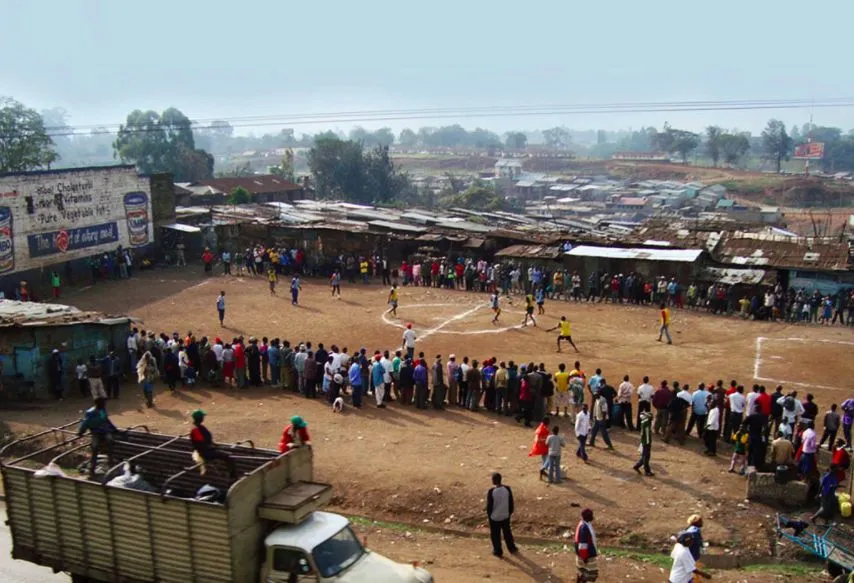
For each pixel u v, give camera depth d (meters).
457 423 24.16
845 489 19.39
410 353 26.52
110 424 15.69
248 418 24.48
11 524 14.05
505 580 15.12
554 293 44.81
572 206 163.12
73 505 13.40
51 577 15.41
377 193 137.88
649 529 17.31
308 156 142.50
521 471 20.20
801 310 39.12
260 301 42.50
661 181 189.62
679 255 43.16
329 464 20.61
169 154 137.75
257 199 101.75
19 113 81.69
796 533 17.25
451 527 17.97
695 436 23.50
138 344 29.45
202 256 54.09
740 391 22.42
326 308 40.81
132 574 13.02
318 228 52.00
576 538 14.42
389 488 19.27
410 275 48.44
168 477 14.50
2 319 27.14
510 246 50.69
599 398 21.83
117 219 49.94
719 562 16.47
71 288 45.31
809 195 165.88
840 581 15.06
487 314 39.44
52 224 44.31
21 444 22.03
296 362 26.98
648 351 32.66
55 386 27.00
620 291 43.31
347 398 26.77
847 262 42.59
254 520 12.57
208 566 12.31
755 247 46.88
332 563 12.30
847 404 22.36
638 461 20.59
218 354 28.19
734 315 40.25
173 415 24.97
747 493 18.83
